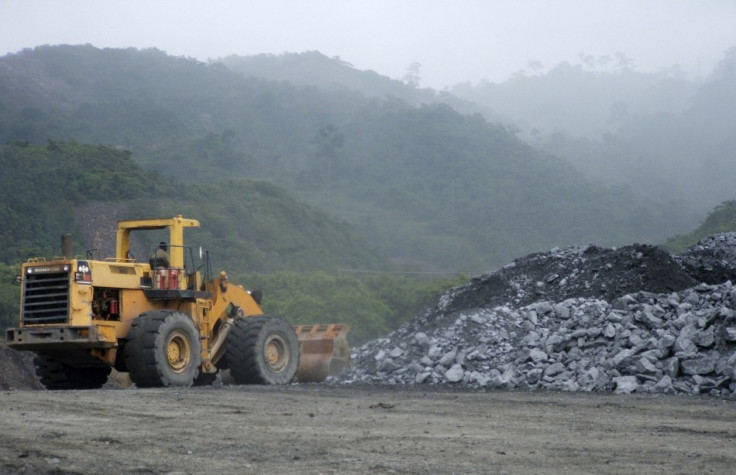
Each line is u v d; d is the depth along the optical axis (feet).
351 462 23.20
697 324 49.73
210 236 216.13
